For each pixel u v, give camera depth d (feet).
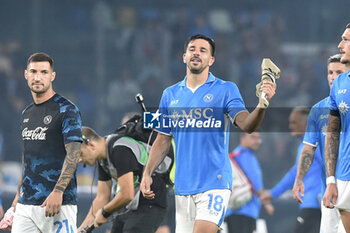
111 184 50.06
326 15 161.17
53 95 42.45
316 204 59.11
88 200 72.23
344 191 41.06
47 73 41.96
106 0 154.51
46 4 149.79
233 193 65.10
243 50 157.07
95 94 143.23
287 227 73.00
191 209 41.86
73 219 41.91
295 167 64.75
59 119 41.47
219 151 41.57
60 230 41.37
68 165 40.50
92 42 149.89
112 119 140.97
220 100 41.55
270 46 158.30
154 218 47.01
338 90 41.47
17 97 137.90
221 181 41.24
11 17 145.69
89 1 153.28
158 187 47.11
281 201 73.15
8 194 72.43
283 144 116.78
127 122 46.91
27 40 146.10
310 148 49.80
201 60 41.86
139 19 155.12
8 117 132.87
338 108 41.45
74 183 41.96
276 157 116.67
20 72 142.00
